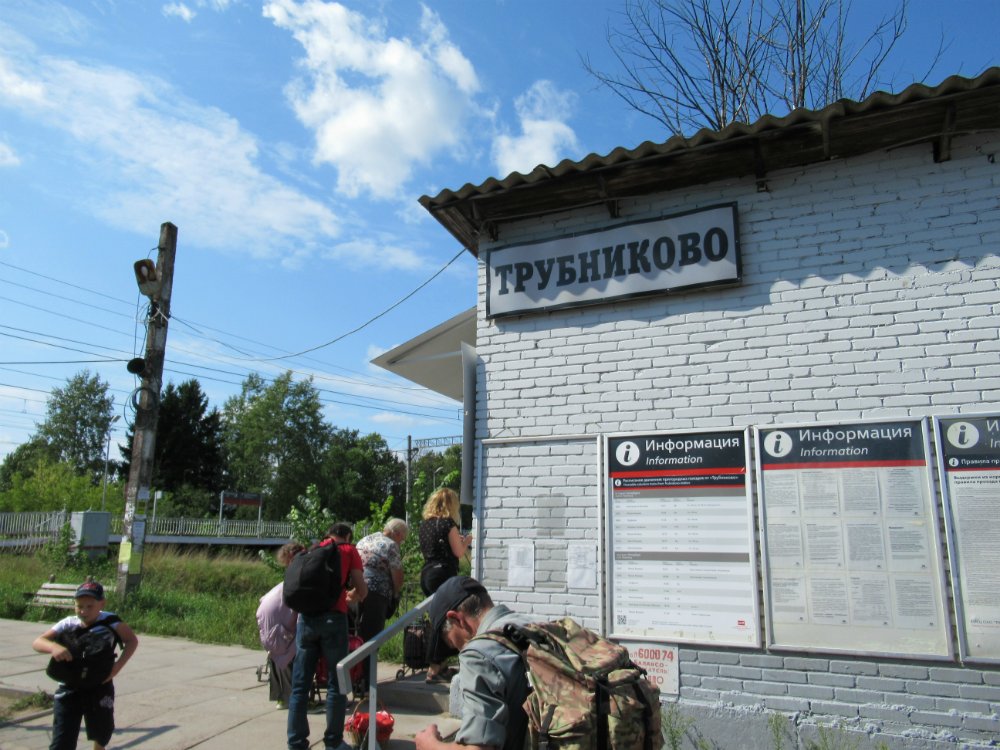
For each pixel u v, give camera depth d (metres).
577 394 6.10
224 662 8.38
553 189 6.13
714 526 5.41
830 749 4.80
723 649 5.23
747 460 5.39
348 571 5.27
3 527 22.91
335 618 5.10
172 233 13.20
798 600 5.08
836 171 5.61
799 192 5.69
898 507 4.95
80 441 71.25
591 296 6.12
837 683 4.91
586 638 2.87
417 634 6.53
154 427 12.54
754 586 5.20
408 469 35.16
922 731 4.67
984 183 5.20
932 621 4.74
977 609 4.65
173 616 11.30
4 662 8.02
